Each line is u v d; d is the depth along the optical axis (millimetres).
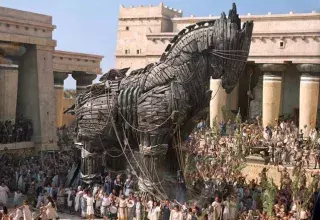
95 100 21594
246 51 19516
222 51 19000
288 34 40125
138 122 20312
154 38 46938
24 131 32375
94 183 21750
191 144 30281
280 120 44375
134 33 53906
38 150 32812
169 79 19781
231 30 18906
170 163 21703
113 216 19062
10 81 32281
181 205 18500
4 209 17125
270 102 41688
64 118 53938
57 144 35094
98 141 21547
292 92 46469
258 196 20094
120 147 22078
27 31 32344
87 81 47781
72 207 20609
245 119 47750
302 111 40375
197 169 23156
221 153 28172
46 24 33688
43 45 33500
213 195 19781
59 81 44781
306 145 32188
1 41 30734
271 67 41188
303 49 39688
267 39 41250
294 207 18188
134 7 53750
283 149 30562
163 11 52812
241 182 22969
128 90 20703
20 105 34062
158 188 19938
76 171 23016
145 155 20094
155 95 19781
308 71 39750
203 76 19734
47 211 17594
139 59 53594
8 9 30953
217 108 42656
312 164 29703
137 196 19297
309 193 19094
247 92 47469
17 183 23266
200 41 19375
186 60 19609
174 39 20875
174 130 20219
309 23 42344
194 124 21344
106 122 21141
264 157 30562
